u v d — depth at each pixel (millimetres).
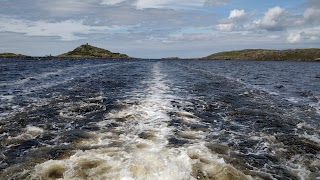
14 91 22766
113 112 15562
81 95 21484
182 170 7977
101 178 7430
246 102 20438
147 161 8398
